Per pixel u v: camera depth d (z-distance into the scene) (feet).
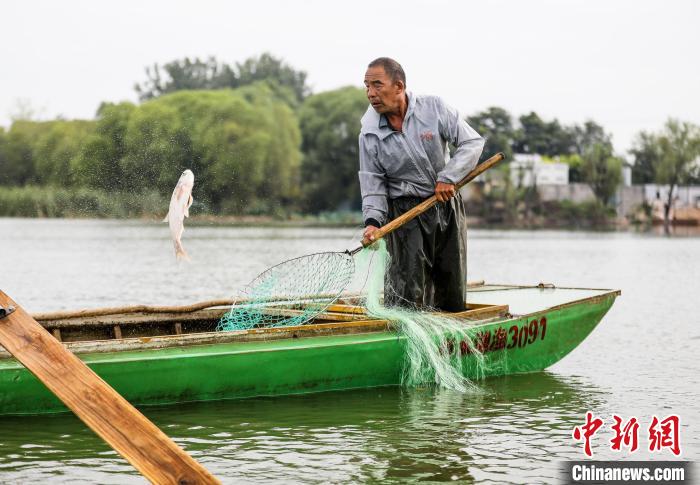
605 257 95.76
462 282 25.84
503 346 25.90
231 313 25.73
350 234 152.35
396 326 24.25
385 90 24.21
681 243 139.54
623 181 254.88
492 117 327.47
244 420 20.93
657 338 34.99
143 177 120.88
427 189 25.00
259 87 233.35
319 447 19.02
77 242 112.47
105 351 20.47
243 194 193.57
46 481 16.62
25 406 20.33
